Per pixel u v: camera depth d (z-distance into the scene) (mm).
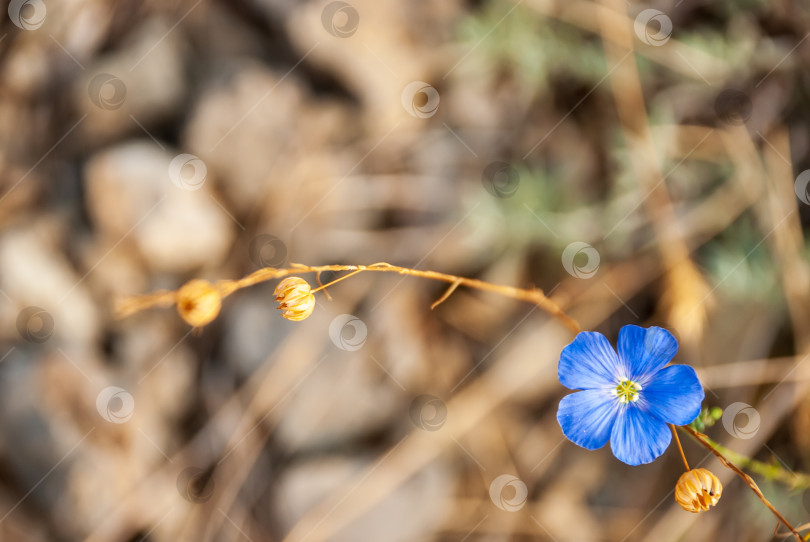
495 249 516
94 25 533
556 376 508
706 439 419
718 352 500
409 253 520
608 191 520
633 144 517
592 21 526
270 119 524
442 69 530
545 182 519
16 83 531
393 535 494
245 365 511
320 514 495
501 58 527
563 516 500
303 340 511
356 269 420
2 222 518
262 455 505
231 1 529
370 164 528
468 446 505
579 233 515
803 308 500
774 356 499
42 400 493
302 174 523
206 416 511
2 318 502
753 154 516
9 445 491
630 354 402
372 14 528
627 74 522
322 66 526
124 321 512
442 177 526
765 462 489
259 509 501
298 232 521
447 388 512
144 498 499
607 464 504
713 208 514
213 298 426
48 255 513
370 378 509
